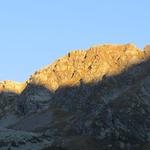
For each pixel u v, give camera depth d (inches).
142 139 6914.4
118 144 6820.9
